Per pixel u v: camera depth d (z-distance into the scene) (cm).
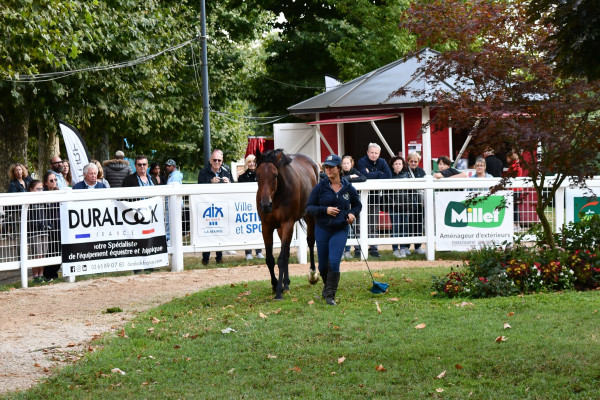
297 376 670
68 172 1628
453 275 1027
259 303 1012
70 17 1988
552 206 1416
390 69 2444
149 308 1043
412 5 1057
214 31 3656
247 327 856
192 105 3553
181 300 1070
